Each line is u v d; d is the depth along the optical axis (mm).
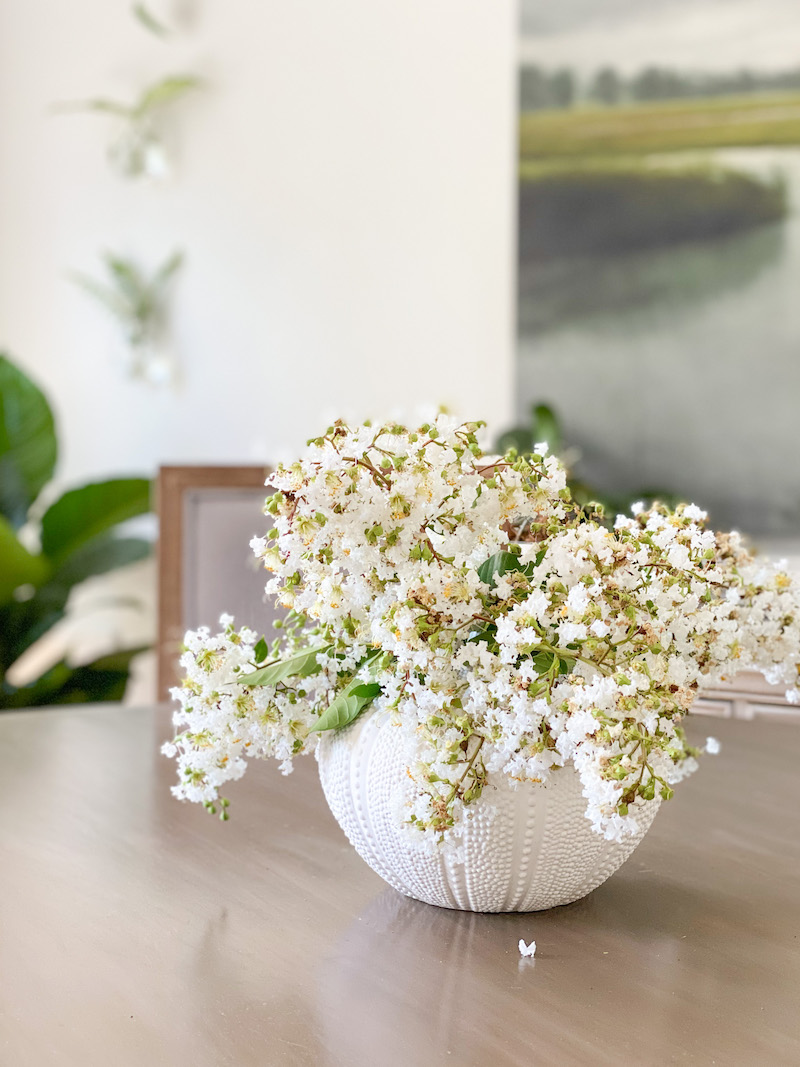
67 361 3525
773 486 2629
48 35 3486
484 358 2918
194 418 3332
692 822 1006
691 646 711
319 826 974
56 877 840
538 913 774
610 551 649
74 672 3129
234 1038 583
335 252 3111
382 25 3016
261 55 3184
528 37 2787
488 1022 606
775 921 768
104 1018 605
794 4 2580
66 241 3500
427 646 643
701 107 2658
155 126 3340
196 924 747
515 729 645
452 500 677
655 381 2719
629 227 2729
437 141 2961
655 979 669
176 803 1048
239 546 2191
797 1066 563
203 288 3303
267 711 746
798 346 2604
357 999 633
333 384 3125
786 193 2607
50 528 3078
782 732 1386
